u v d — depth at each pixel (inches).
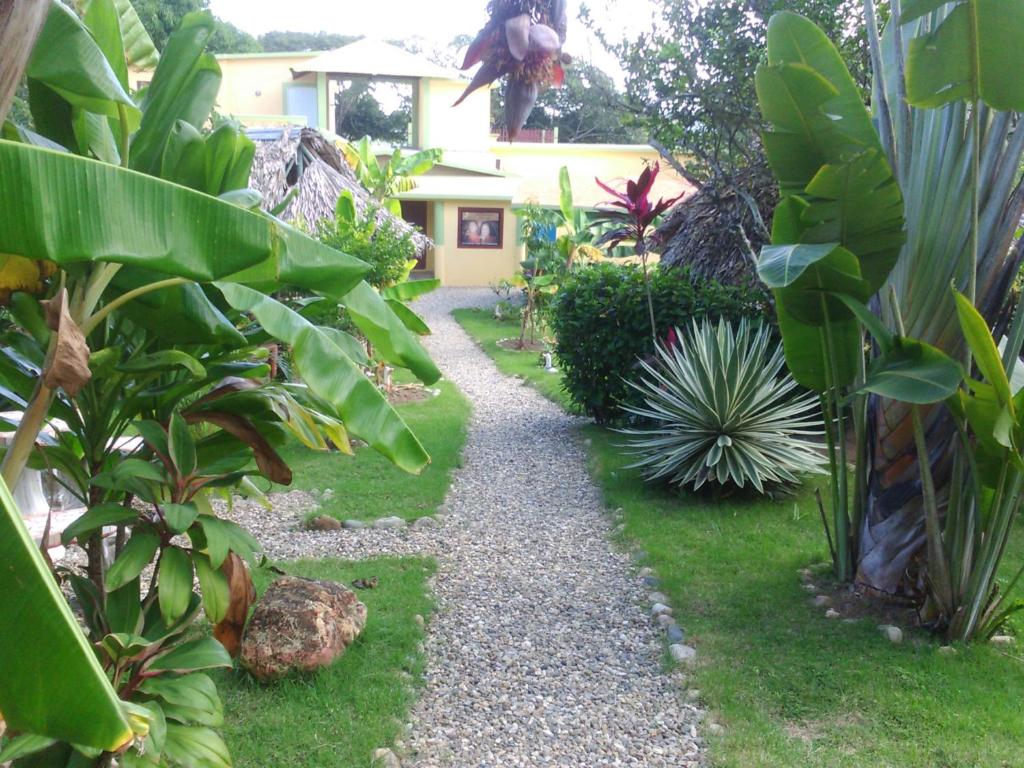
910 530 184.1
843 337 184.5
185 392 125.3
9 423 122.0
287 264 93.4
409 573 203.9
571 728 142.3
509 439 353.1
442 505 263.7
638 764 132.5
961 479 164.7
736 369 260.2
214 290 125.6
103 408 119.9
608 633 177.8
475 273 971.3
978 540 165.5
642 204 328.8
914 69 145.6
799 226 170.9
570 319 357.7
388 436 109.1
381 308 118.2
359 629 165.8
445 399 425.4
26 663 64.5
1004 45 136.7
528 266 633.0
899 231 162.6
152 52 158.6
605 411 365.7
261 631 151.1
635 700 151.3
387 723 138.6
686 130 413.4
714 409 259.4
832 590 195.2
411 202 997.2
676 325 339.0
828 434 198.1
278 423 135.2
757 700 148.8
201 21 121.8
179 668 107.0
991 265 170.2
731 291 342.6
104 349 109.3
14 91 82.1
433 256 984.9
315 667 149.8
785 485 268.5
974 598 165.5
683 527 238.8
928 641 169.6
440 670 160.7
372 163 652.1
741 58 381.1
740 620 179.9
